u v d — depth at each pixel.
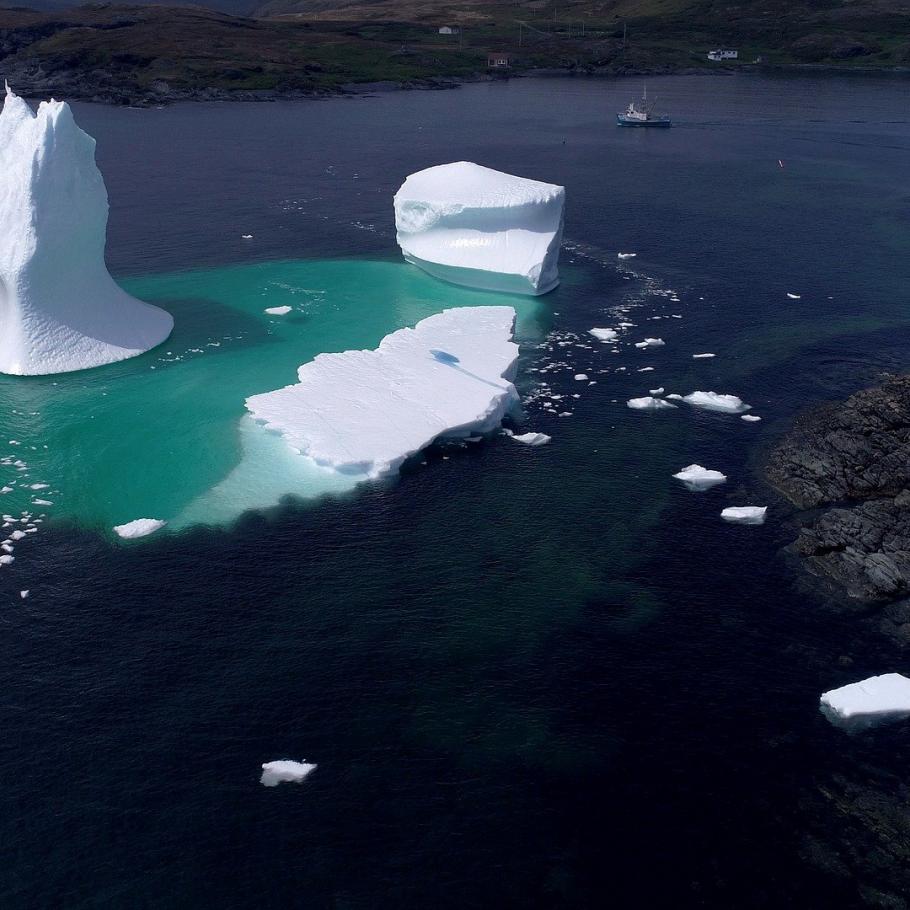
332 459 47.59
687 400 57.19
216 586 39.88
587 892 27.83
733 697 35.00
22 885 27.52
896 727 33.69
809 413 55.47
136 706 33.75
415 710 34.00
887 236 90.19
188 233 87.38
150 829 29.30
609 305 72.38
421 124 151.25
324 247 84.00
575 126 152.38
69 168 57.22
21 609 38.41
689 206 100.94
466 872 28.30
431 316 66.19
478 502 46.41
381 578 40.69
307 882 27.81
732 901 27.69
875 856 29.06
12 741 32.22
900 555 41.59
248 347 62.38
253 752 32.06
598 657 36.75
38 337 58.62
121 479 47.28
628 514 45.81
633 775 31.70
